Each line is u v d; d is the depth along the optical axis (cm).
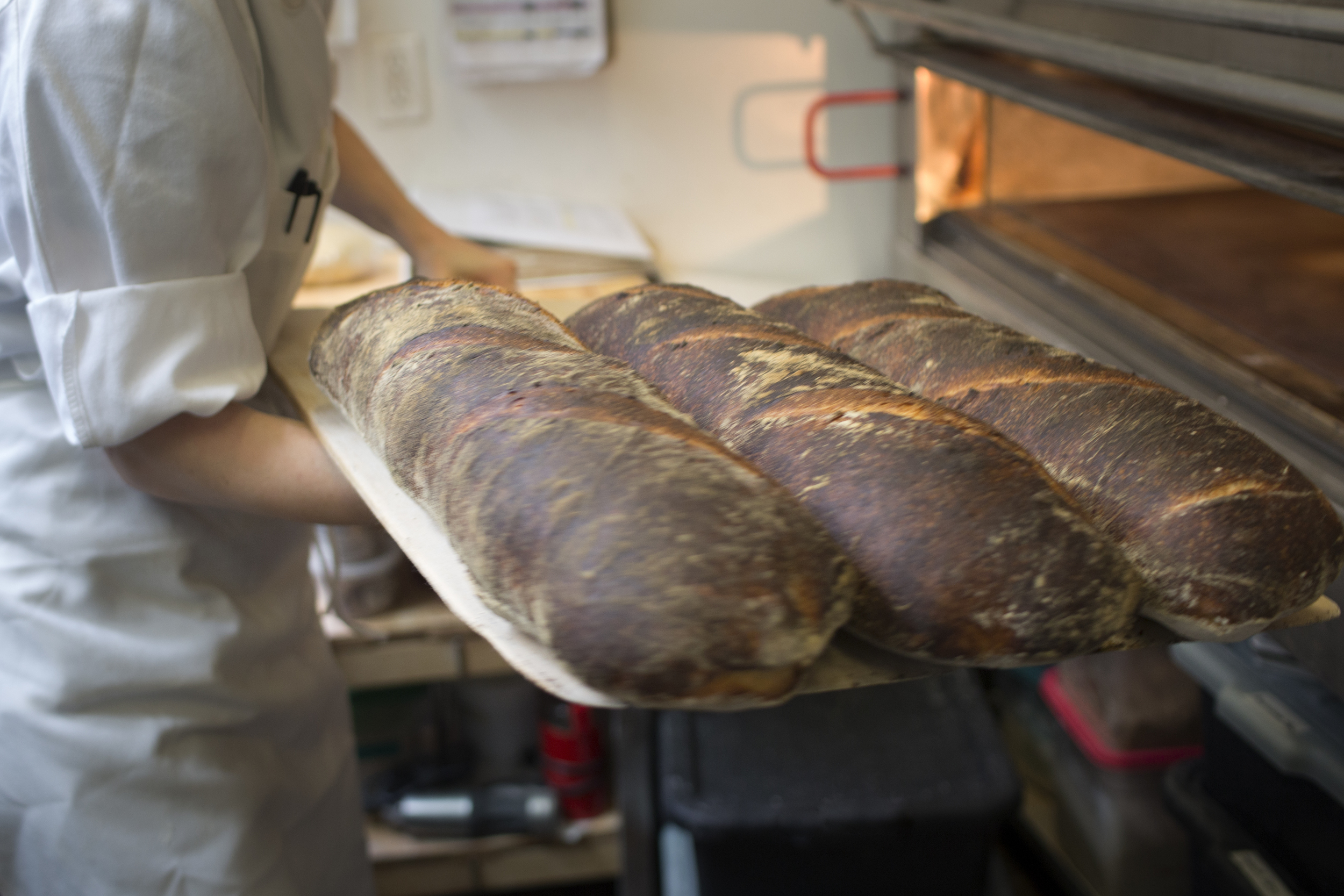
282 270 79
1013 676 131
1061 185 142
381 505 57
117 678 79
